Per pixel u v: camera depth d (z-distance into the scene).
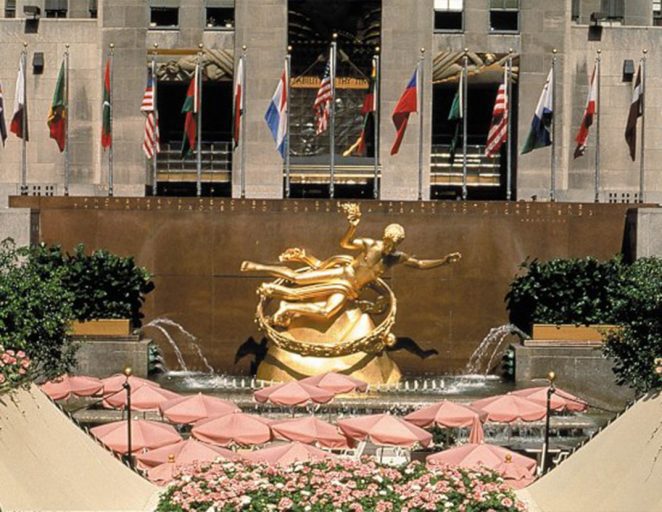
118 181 60.25
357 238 49.47
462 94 56.72
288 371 45.78
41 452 24.22
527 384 47.19
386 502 24.50
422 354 49.75
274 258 50.19
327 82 55.22
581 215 50.53
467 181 64.50
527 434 40.56
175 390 45.16
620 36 60.72
